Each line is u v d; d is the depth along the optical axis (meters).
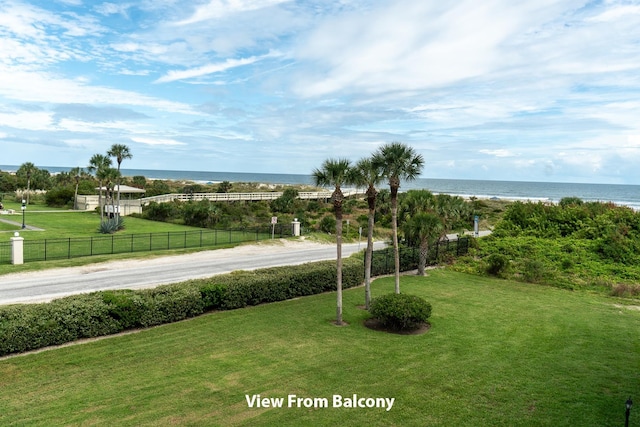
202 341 14.16
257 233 41.16
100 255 29.64
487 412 9.97
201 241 36.62
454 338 15.30
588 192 198.88
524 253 31.59
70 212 62.31
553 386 11.45
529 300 21.44
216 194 69.31
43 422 8.98
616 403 10.56
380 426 9.25
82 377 11.20
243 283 18.36
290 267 22.05
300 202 71.25
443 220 30.02
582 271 27.41
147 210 55.81
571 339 15.45
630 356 13.87
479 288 23.91
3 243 32.75
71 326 13.54
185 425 9.04
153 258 29.73
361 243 41.66
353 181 17.36
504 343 14.87
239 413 9.62
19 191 90.12
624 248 29.83
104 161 51.06
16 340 12.40
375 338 15.09
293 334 15.21
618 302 21.47
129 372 11.59
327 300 20.22
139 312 15.06
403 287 23.59
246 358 12.86
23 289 20.44
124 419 9.19
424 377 11.85
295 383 11.26
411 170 18.55
